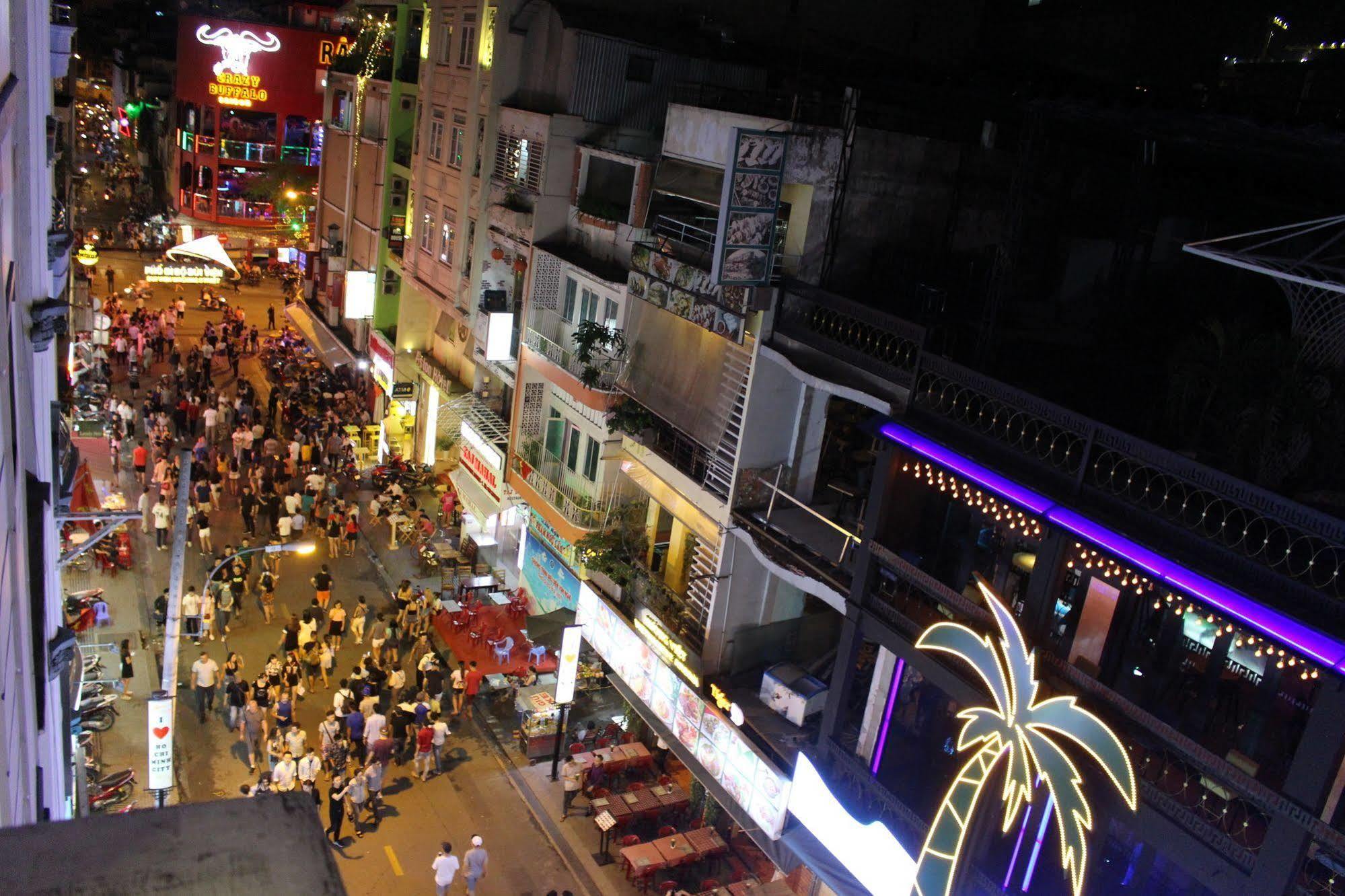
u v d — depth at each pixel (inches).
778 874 824.9
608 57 1092.5
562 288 1070.4
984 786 605.3
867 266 831.7
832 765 728.3
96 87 3125.0
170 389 1589.6
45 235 407.5
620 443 1001.5
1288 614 471.2
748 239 749.3
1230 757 518.0
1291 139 610.5
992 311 675.4
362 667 1012.5
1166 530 535.2
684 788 935.0
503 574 1212.5
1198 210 778.8
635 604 919.7
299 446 1386.6
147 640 1036.5
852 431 859.4
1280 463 557.6
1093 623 575.2
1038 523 573.0
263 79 2388.0
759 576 852.0
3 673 224.4
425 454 1466.5
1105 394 732.7
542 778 940.6
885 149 806.5
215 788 866.8
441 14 1330.0
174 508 1227.2
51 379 488.1
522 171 1150.3
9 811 235.0
